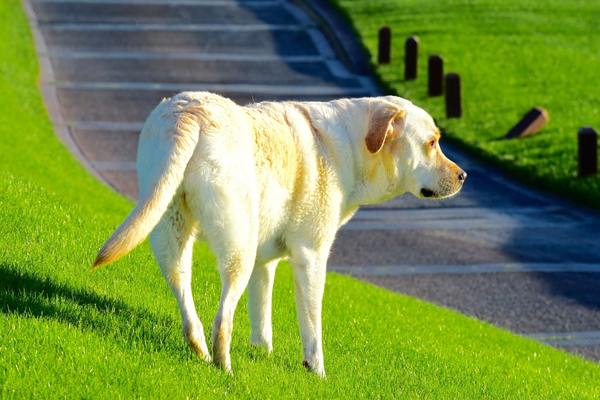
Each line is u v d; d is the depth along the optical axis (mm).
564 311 17531
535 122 28594
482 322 15766
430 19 40031
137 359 8438
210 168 8203
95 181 22828
